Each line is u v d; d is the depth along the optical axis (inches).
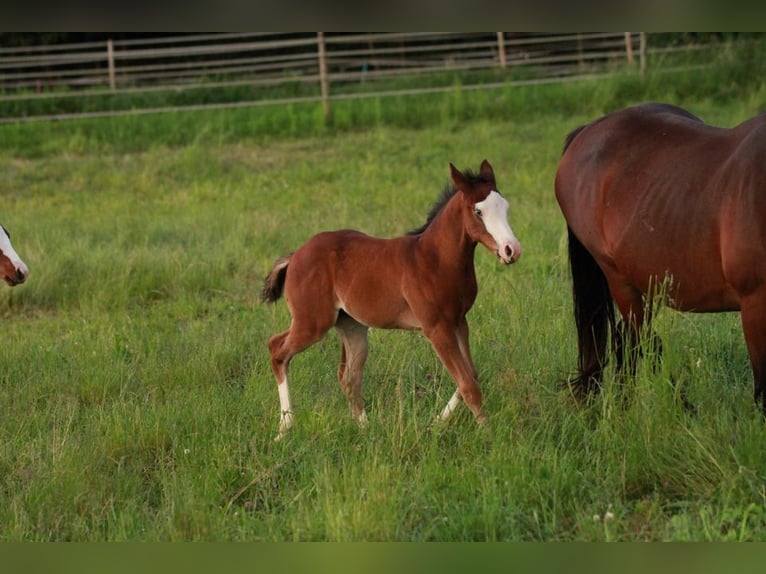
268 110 1027.3
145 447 308.0
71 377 379.6
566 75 1099.3
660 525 246.2
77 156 943.7
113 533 255.9
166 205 754.8
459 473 270.5
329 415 316.2
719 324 368.5
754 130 270.4
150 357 394.6
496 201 294.7
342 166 850.8
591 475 269.4
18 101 1084.5
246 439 307.4
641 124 310.7
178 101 1098.7
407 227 597.6
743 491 245.9
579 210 323.3
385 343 385.4
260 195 769.6
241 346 402.0
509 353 356.5
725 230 268.2
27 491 279.0
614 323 330.3
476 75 1098.1
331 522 244.4
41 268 528.1
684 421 275.1
